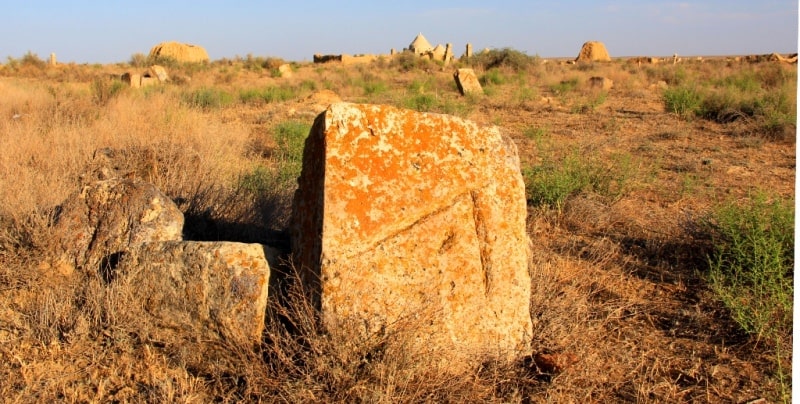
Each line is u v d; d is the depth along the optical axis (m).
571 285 4.75
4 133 8.90
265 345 3.48
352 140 3.46
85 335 3.71
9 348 3.64
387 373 3.25
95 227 4.45
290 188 6.62
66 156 7.42
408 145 3.55
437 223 3.51
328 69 41.19
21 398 3.23
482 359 3.53
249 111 15.87
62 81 30.78
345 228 3.36
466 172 3.61
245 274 3.52
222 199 5.68
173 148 7.19
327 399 3.18
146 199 4.39
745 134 12.00
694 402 3.45
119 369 3.49
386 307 3.38
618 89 21.81
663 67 34.88
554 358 3.58
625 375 3.67
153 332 3.69
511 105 16.83
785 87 14.97
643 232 6.22
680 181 8.43
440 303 3.46
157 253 3.79
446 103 15.82
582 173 7.66
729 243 5.23
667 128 12.74
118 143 8.26
